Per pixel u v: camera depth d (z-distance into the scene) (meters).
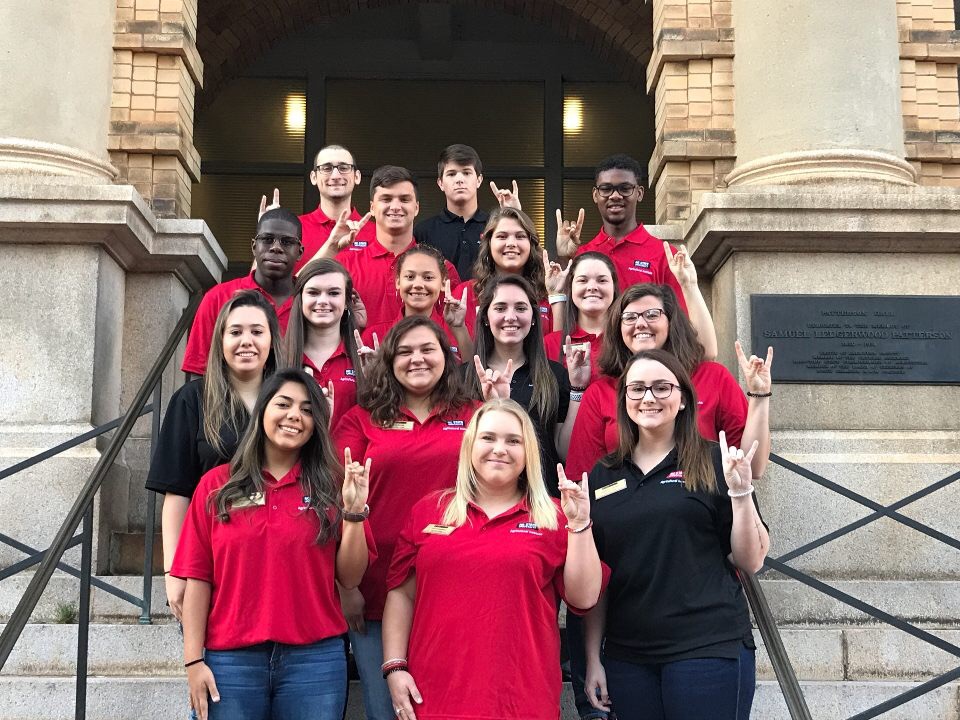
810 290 7.21
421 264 5.63
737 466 4.30
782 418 7.01
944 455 6.89
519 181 13.77
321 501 4.36
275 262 6.02
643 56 12.60
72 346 7.08
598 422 5.00
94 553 6.63
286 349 5.31
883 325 7.07
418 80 13.85
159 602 6.18
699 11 8.58
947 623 6.29
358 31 13.86
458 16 13.88
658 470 4.52
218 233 13.50
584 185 13.80
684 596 4.33
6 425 6.95
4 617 6.21
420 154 13.77
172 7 8.59
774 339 7.07
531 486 4.39
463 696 4.12
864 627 6.16
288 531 4.30
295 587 4.27
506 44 13.91
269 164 13.59
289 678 4.23
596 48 13.12
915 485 6.80
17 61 7.59
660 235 7.99
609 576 4.41
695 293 5.59
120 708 5.36
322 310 5.34
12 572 5.17
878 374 7.02
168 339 7.21
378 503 4.85
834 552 6.73
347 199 7.20
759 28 7.98
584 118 13.88
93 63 7.91
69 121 7.68
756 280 7.23
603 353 5.15
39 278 7.16
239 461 4.40
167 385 7.75
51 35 7.69
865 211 7.14
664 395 4.52
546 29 13.94
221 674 4.21
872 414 7.02
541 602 4.25
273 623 4.21
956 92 8.88
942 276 7.22
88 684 5.37
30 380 7.02
